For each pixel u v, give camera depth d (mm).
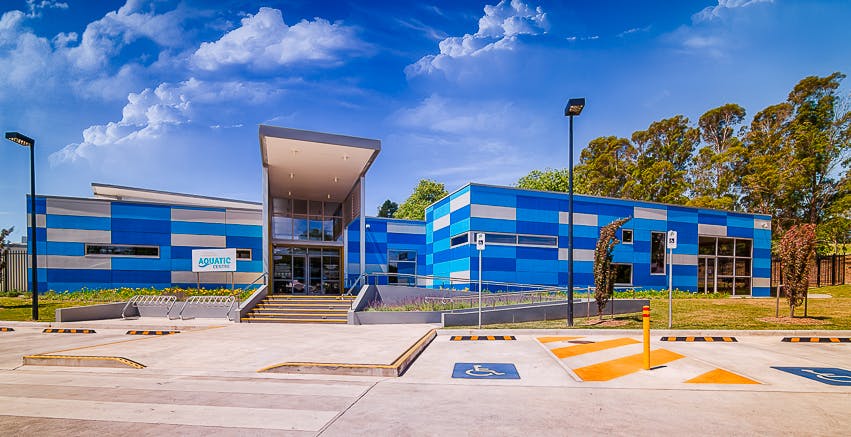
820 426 4824
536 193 21016
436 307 15867
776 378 7078
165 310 17125
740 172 41281
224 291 20391
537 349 9961
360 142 16609
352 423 4906
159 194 29734
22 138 15648
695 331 11688
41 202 20719
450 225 21859
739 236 25469
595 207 22203
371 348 9547
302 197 24266
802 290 13508
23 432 4648
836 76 36438
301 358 8445
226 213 23812
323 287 23109
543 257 20891
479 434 4566
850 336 11305
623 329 12266
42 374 7699
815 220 36594
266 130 15344
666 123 48531
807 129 36625
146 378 7289
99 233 21406
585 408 5496
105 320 16281
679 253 23906
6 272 22219
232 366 8055
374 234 26016
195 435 4543
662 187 44781
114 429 4738
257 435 4539
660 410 5402
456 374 7523
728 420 5023
